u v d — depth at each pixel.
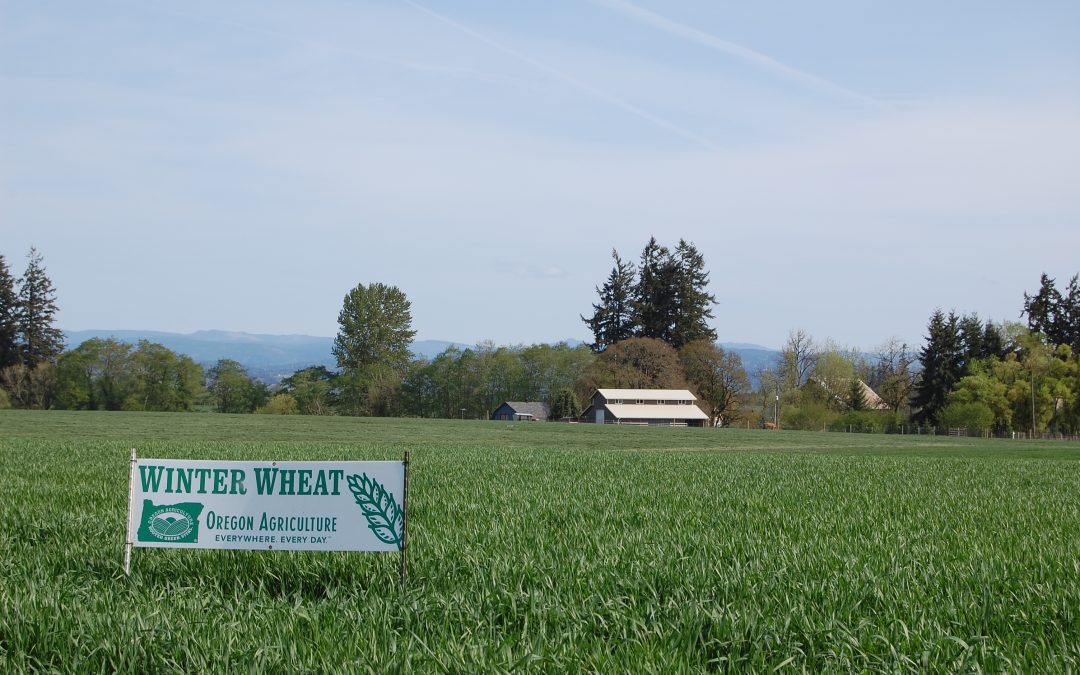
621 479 23.66
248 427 74.00
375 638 6.57
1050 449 62.84
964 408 101.81
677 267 132.38
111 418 79.81
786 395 124.12
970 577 9.25
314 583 9.15
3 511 13.80
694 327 131.38
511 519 13.61
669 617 7.39
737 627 6.98
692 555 10.53
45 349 116.38
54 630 6.77
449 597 8.02
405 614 7.35
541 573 8.98
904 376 126.56
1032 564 10.41
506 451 40.25
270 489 8.71
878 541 12.08
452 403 130.50
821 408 115.81
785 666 6.36
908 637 6.77
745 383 122.69
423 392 130.62
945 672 6.19
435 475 23.58
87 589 8.26
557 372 131.00
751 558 10.45
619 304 135.00
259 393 125.00
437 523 13.27
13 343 115.12
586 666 6.20
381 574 9.12
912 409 118.62
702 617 7.28
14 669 6.14
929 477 26.83
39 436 54.12
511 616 7.54
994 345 112.88
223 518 8.75
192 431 65.88
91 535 11.59
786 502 18.06
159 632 6.65
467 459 32.56
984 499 19.72
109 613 7.11
